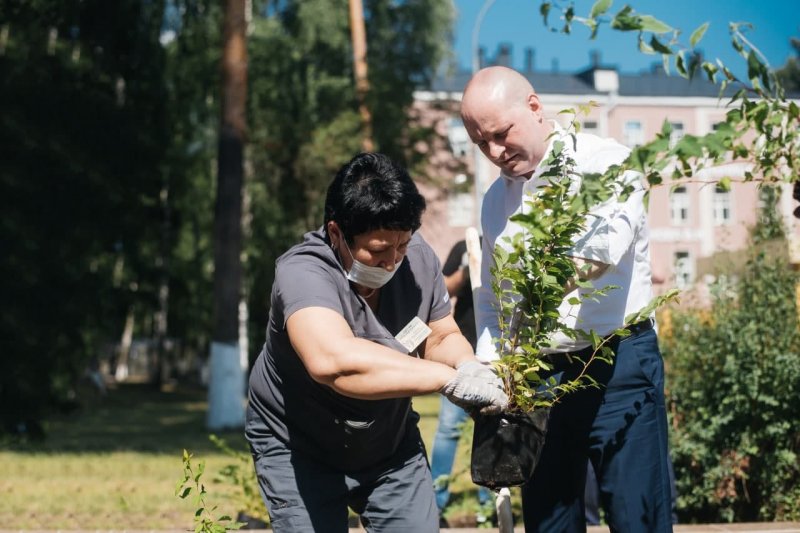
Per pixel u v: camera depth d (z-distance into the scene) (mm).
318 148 26906
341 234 3025
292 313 2979
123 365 51562
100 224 17891
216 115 30000
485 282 3871
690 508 6898
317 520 3238
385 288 3229
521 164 3547
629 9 2906
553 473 3701
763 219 6945
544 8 2971
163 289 34906
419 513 3305
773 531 5844
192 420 21266
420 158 26891
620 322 3582
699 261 8180
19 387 15664
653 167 2863
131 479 9844
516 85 3512
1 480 9758
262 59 30641
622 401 3604
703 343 6852
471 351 3303
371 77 26984
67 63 18594
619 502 3604
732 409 6637
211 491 8492
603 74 53062
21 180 16641
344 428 3195
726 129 2873
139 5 20172
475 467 3221
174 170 30688
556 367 3664
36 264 16562
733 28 2938
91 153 17984
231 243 18672
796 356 6500
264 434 3354
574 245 3109
